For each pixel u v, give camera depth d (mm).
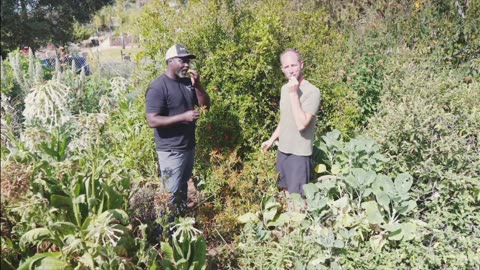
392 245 3344
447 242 3127
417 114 3793
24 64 7352
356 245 3236
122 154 4566
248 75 4398
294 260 3156
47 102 2568
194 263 2828
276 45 4574
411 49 6801
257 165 4043
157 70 4605
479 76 6352
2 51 22531
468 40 6980
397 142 3832
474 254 3109
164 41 4535
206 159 4398
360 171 3533
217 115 4441
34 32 23672
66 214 2582
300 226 3434
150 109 3359
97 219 2461
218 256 3385
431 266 3123
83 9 27141
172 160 3508
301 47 5109
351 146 3900
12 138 2688
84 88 6066
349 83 5344
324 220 3580
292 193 3740
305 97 3588
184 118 3354
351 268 3041
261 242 3393
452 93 4754
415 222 3375
